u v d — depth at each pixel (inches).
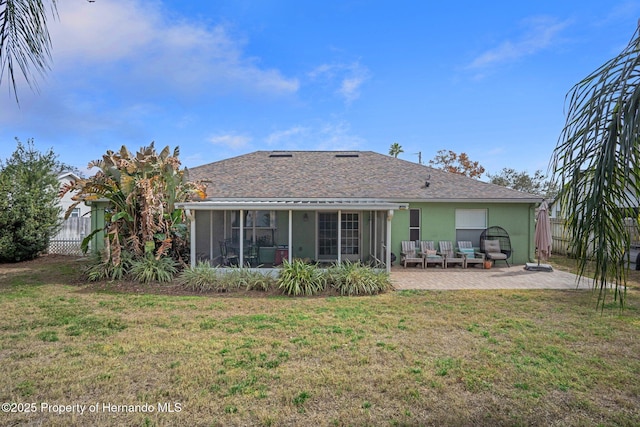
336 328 254.7
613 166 80.6
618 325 261.9
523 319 278.5
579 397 159.9
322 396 160.1
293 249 572.7
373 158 763.4
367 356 204.5
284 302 337.4
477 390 165.8
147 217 422.6
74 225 780.6
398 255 601.0
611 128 81.4
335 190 604.1
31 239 598.2
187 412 147.1
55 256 673.0
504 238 603.2
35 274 480.7
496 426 138.5
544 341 229.3
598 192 84.1
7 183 585.0
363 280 380.2
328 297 359.9
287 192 591.8
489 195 593.0
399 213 603.8
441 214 603.8
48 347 216.8
